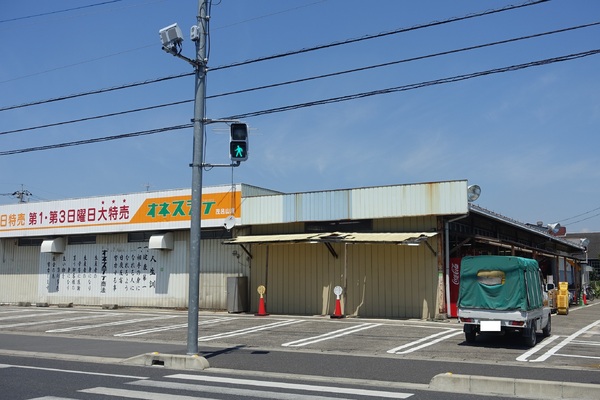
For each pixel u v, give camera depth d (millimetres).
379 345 15094
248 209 24078
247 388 9594
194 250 12594
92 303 28734
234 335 17344
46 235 29969
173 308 26438
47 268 30500
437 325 19219
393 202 20984
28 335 18109
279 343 15656
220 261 25562
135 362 12578
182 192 26031
